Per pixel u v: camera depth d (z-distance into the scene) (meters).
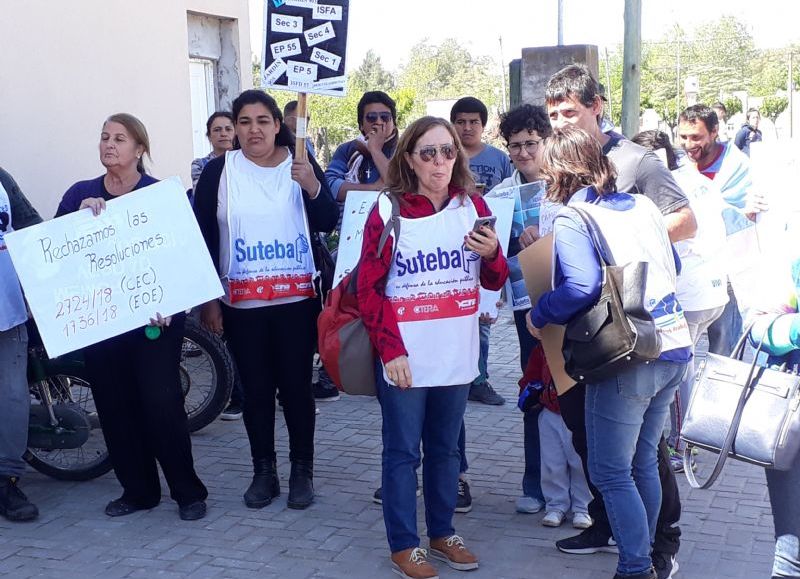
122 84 8.01
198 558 4.62
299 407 5.21
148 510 5.24
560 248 3.84
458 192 4.23
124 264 4.83
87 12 7.67
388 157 6.41
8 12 7.02
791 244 3.50
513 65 10.12
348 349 4.26
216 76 9.40
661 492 4.09
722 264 5.40
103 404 5.08
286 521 5.04
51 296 4.77
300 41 5.04
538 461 5.05
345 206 5.44
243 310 5.09
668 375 3.86
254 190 5.04
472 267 4.23
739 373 3.61
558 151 4.00
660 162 4.32
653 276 3.85
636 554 3.87
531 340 5.02
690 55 68.94
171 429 5.00
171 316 4.91
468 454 6.02
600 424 3.86
